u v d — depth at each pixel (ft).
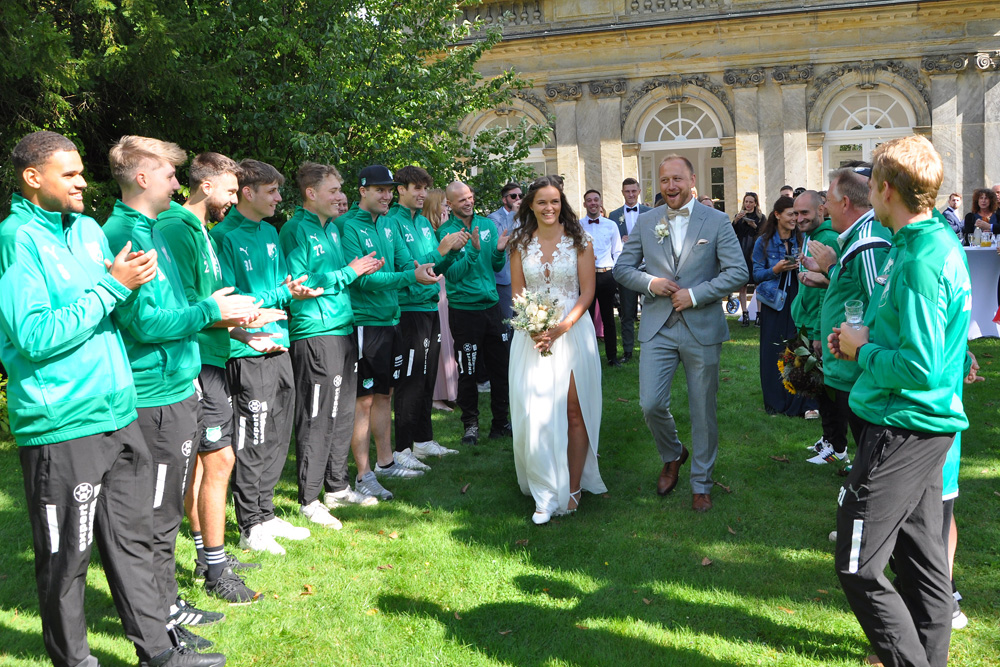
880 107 53.52
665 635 11.30
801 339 17.56
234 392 13.93
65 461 9.04
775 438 20.51
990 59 51.19
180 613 11.75
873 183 8.96
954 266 8.45
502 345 21.58
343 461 16.61
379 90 28.89
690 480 17.42
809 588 12.56
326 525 15.56
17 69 21.74
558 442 15.52
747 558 13.70
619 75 55.77
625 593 12.57
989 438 19.38
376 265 15.74
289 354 15.24
